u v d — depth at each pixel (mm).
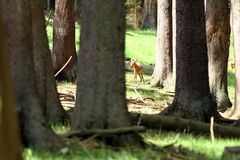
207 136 16734
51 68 16500
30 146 10031
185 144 13992
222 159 11258
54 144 10086
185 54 20359
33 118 10172
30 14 10672
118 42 11570
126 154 10164
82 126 11430
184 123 16938
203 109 20094
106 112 11406
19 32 10367
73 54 33375
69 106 22219
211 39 28562
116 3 11602
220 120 20250
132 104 26609
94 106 11422
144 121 16781
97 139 11000
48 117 16125
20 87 10250
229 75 44875
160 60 35906
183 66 20391
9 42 10328
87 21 11609
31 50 10578
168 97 30531
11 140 5746
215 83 28328
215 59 28422
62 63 33062
